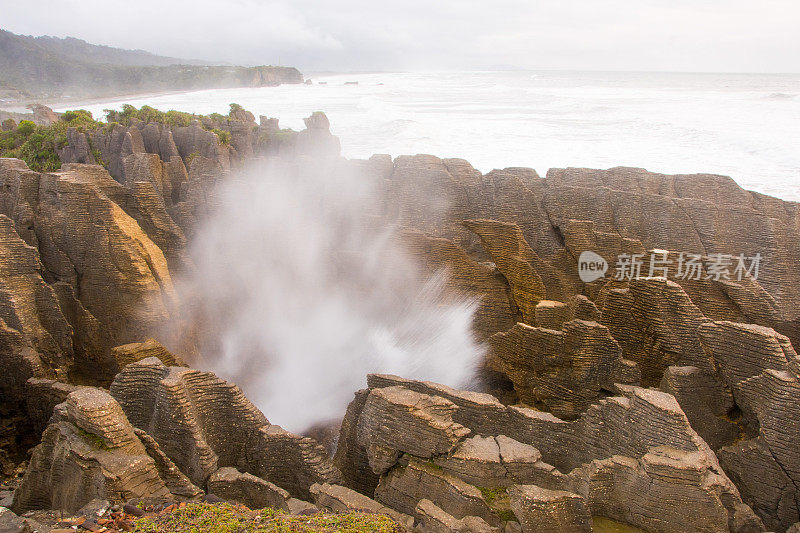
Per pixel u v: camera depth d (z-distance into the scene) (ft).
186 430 43.16
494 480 39.81
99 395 41.16
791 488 40.91
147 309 61.82
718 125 253.85
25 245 57.06
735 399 46.06
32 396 53.78
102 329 62.64
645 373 56.85
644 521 38.06
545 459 43.88
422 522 37.86
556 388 56.03
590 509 38.86
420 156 75.00
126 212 69.72
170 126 125.29
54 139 123.03
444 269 68.69
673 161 180.96
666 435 38.58
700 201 65.57
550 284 67.26
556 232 70.23
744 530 38.09
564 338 54.80
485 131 260.62
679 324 53.88
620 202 67.97
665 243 66.49
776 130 233.35
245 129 139.13
